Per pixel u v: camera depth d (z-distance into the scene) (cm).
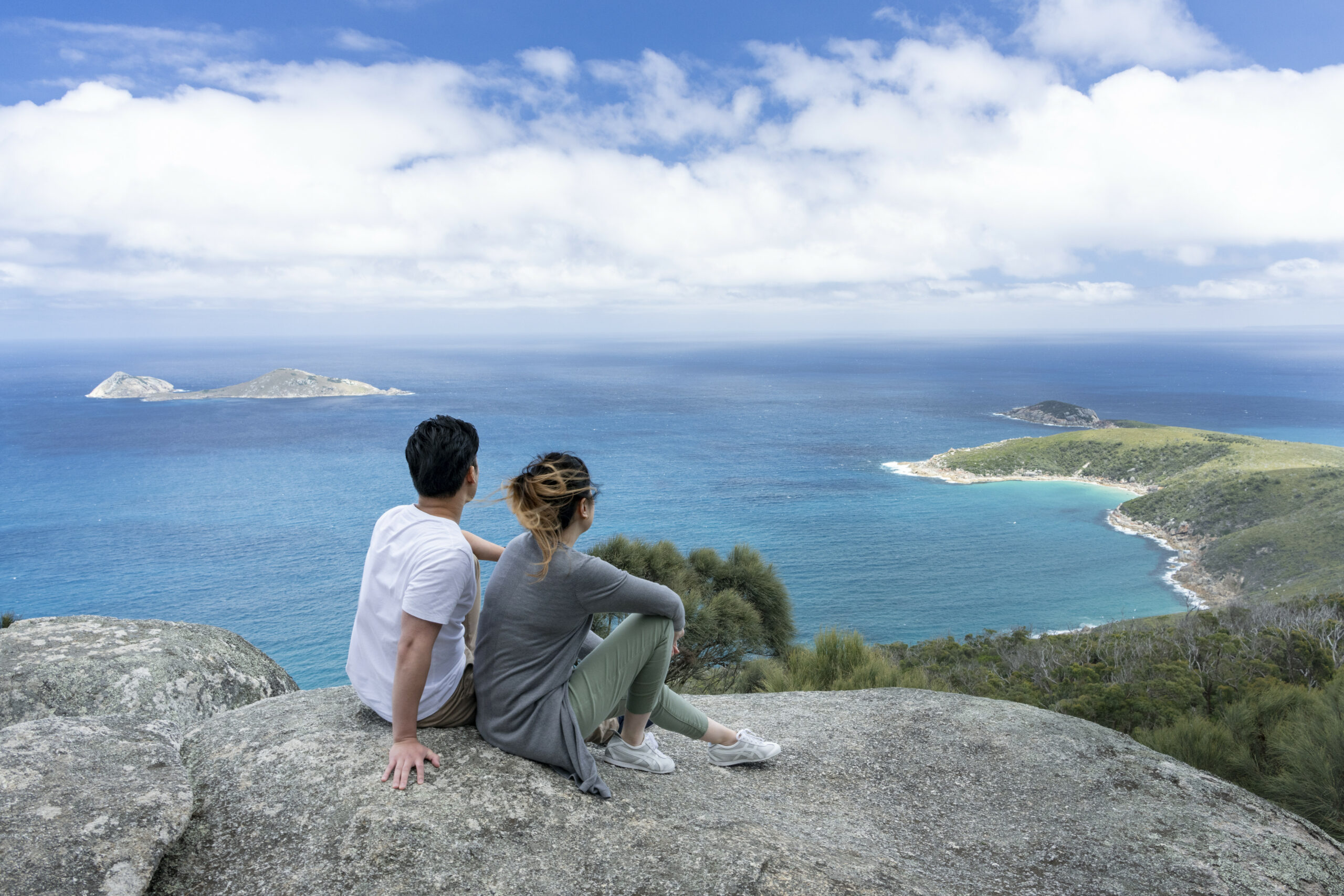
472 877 198
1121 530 15012
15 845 184
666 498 19400
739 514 17500
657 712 300
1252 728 465
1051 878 256
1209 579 11294
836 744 369
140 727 264
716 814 262
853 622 10569
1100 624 9806
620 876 206
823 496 19350
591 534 15588
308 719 275
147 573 13800
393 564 244
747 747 326
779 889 206
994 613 10738
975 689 1319
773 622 1189
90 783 218
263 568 14100
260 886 192
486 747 255
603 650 266
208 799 227
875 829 284
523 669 250
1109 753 363
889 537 15150
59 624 465
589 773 245
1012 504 17625
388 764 238
